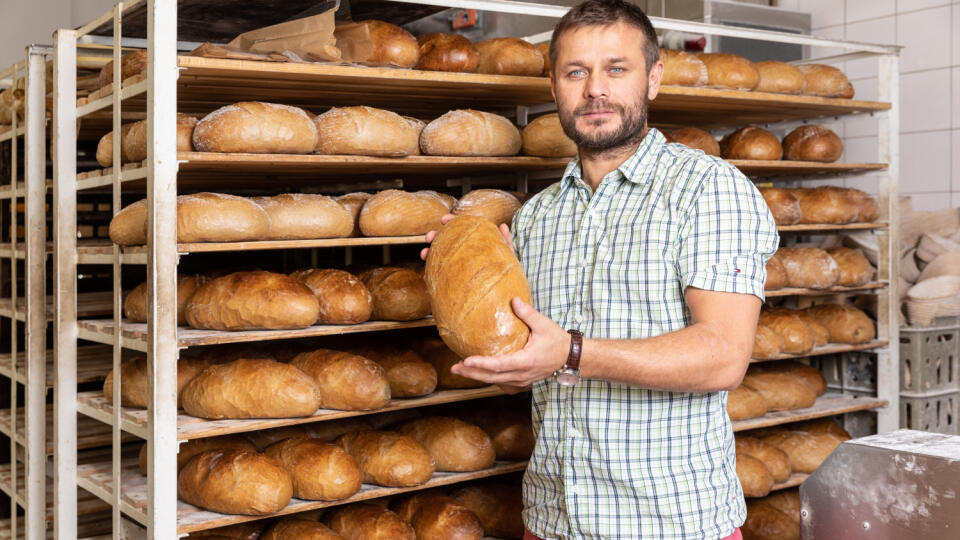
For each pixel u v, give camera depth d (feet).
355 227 8.52
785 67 10.71
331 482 7.68
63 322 8.57
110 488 8.04
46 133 9.80
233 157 7.30
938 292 11.33
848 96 11.27
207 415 7.61
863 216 11.38
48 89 9.52
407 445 8.29
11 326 11.31
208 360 8.41
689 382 4.60
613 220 5.42
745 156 10.74
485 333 4.50
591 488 5.36
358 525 8.10
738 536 5.50
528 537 5.85
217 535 8.14
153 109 6.82
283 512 7.56
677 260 5.15
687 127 11.50
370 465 8.17
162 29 6.82
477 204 8.53
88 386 11.35
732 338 4.73
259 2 7.76
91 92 9.11
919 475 4.83
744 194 5.05
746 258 4.93
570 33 5.36
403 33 8.39
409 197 8.46
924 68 14.37
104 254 8.10
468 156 8.55
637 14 5.38
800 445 10.78
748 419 10.33
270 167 8.45
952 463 4.68
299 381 7.67
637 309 5.27
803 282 10.78
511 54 8.82
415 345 9.15
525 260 5.97
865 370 11.74
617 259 5.33
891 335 11.37
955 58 13.97
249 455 7.63
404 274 8.52
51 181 10.46
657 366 4.49
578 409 5.32
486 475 8.72
